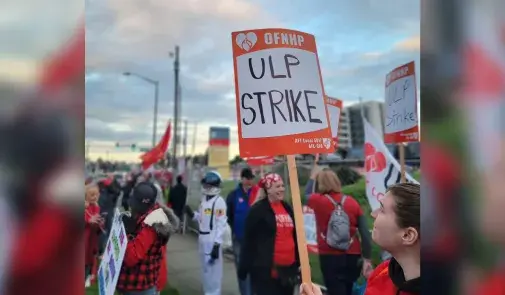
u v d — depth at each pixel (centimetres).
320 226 418
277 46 239
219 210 524
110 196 880
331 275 410
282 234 351
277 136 232
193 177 1583
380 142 453
